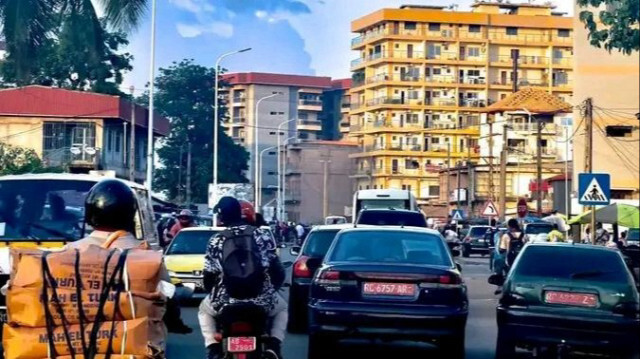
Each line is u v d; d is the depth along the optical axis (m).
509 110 91.44
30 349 5.66
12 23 20.27
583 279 12.42
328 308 12.17
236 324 8.09
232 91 121.38
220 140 84.31
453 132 102.62
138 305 5.76
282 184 105.06
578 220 34.75
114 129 54.62
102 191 6.32
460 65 103.50
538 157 55.84
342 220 61.59
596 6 24.78
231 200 8.52
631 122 48.19
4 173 38.94
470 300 24.28
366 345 15.01
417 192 102.75
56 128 51.69
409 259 12.80
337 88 124.12
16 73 21.39
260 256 8.35
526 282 12.52
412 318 12.03
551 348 12.51
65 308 5.69
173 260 21.22
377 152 103.00
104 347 5.71
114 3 21.33
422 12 102.69
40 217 12.71
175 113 82.44
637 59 47.19
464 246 55.59
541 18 104.50
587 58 47.56
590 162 38.22
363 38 108.25
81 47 21.89
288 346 14.62
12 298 5.70
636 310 12.31
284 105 121.00
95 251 5.82
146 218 14.77
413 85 103.00
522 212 42.50
